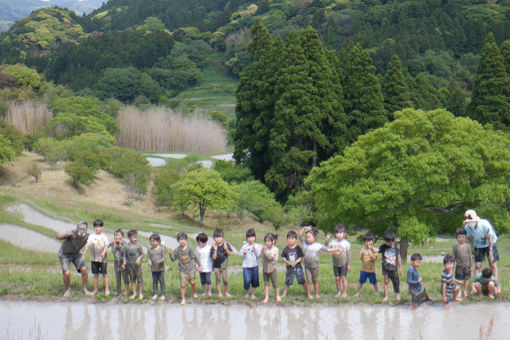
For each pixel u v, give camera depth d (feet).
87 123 248.32
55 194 161.07
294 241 41.37
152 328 35.35
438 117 89.40
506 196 87.71
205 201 155.02
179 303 40.78
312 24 604.08
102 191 172.45
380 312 38.52
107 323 36.29
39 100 312.91
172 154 264.31
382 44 448.65
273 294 43.16
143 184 170.81
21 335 34.01
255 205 156.25
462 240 41.37
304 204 145.48
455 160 82.79
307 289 41.42
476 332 34.09
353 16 596.29
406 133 87.10
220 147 315.58
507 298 40.93
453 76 407.64
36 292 42.60
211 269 41.73
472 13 513.86
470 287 44.47
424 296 40.55
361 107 173.06
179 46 631.15
